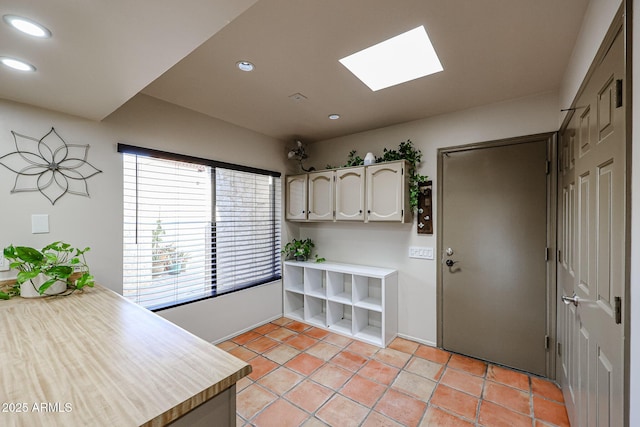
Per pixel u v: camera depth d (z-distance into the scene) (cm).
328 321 320
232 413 86
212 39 159
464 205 262
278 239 361
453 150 268
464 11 137
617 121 96
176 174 258
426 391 208
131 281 229
